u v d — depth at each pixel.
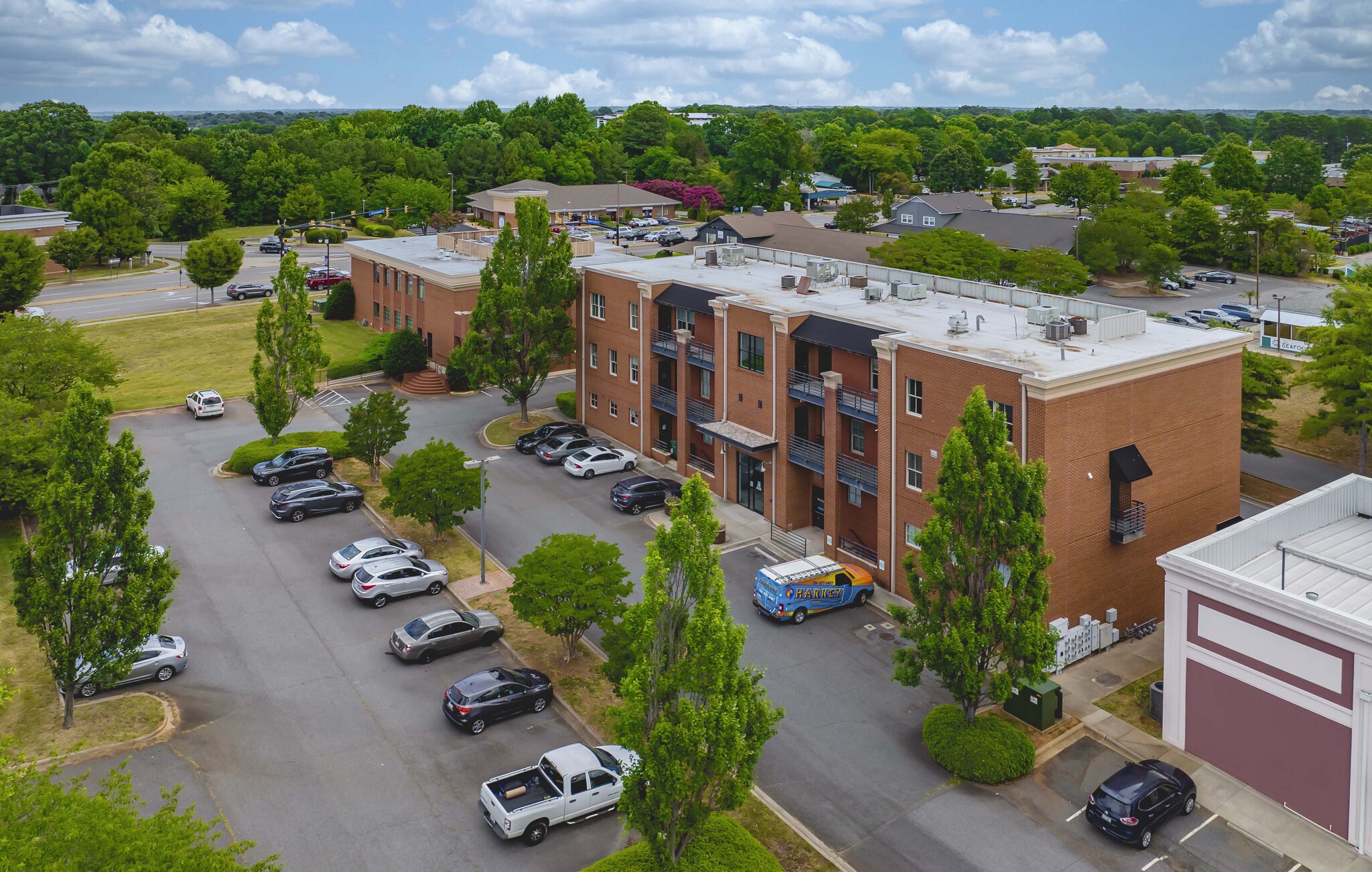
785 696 35.78
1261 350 86.44
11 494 46.69
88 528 30.78
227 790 29.91
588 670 37.19
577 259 83.31
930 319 46.56
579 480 56.28
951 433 31.22
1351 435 57.97
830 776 31.34
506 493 54.28
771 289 55.00
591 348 63.97
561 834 28.59
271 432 57.66
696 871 24.95
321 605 41.62
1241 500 53.09
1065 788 30.88
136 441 61.75
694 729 22.61
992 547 30.52
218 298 102.44
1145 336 42.66
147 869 18.47
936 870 27.30
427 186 155.62
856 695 35.91
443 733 33.19
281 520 50.03
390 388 74.19
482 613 39.34
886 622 41.28
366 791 30.05
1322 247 123.00
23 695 34.38
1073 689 36.09
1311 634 28.70
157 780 30.16
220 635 39.00
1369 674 27.47
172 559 45.41
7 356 53.28
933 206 130.12
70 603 30.78
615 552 37.25
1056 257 87.69
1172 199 156.88
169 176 150.25
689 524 23.72
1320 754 28.91
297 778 30.58
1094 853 28.03
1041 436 36.16
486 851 27.70
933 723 32.62
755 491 52.41
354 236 145.75
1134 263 116.06
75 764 30.73
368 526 49.78
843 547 46.28
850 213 131.12
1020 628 30.55
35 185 179.88
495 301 61.31
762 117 180.25
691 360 55.34
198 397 66.62
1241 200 125.69
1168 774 29.55
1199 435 41.50
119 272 116.81
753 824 28.98
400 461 47.41
